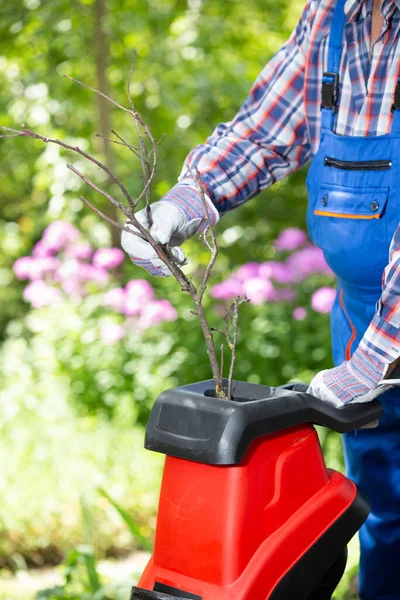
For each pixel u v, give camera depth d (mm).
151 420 1834
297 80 2404
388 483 2449
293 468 1842
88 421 5707
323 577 2008
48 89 7266
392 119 2131
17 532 4289
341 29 2229
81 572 3369
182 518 1806
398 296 1883
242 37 7668
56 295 6637
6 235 9352
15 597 3705
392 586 2543
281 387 2059
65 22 7020
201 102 7645
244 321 6238
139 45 7438
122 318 6648
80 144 7238
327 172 2227
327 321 6137
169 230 2061
